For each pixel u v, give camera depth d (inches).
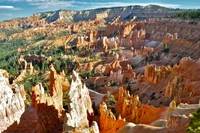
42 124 1760.6
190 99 2773.1
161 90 3698.3
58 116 1973.4
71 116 1680.6
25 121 1665.8
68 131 1363.2
